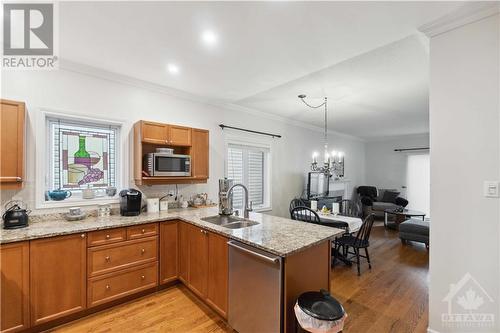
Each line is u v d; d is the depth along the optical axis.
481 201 1.71
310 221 3.62
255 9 1.75
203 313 2.34
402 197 7.69
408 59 2.60
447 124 1.86
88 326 2.14
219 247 2.21
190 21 1.90
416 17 1.81
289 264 1.70
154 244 2.68
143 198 3.21
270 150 5.01
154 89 3.32
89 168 2.91
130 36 2.12
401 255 4.13
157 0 1.66
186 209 3.38
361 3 1.67
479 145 1.72
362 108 4.48
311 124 5.94
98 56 2.50
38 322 2.01
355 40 2.15
